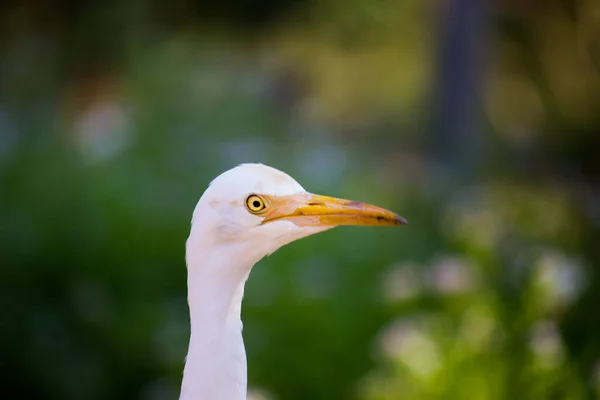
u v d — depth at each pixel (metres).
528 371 6.98
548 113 23.03
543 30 23.88
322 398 9.04
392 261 11.55
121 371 9.42
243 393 4.12
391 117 24.89
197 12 25.02
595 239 11.08
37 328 9.33
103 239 10.68
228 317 4.11
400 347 7.45
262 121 17.61
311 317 9.71
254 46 27.22
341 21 27.09
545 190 16.20
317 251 11.66
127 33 19.28
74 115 16.67
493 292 7.82
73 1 19.64
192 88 17.17
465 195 14.83
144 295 10.52
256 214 4.10
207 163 13.48
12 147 11.87
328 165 14.73
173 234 11.34
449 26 19.34
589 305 8.27
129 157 12.95
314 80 26.94
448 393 7.09
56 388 9.00
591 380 6.84
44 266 10.05
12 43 18.58
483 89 19.94
